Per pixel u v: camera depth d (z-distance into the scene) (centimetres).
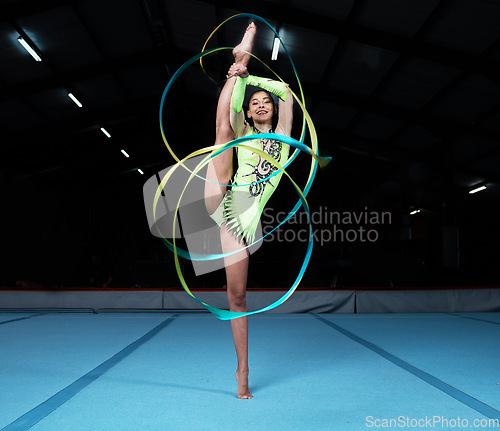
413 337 327
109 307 490
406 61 887
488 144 1165
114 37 993
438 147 1293
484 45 751
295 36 888
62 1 797
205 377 210
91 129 1575
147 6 891
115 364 239
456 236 1127
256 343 303
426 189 1698
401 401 171
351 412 158
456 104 1011
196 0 837
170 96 1451
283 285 943
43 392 185
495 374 214
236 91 182
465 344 297
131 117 1617
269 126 190
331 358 253
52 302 494
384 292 491
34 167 1805
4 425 145
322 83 1095
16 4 777
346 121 1352
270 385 195
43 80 1052
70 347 290
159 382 201
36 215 870
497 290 498
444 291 495
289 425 145
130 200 2198
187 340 318
